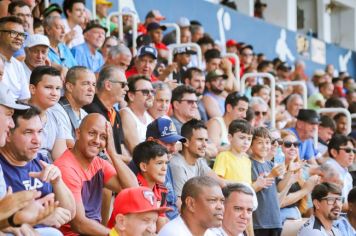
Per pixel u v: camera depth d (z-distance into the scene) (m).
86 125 15.67
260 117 25.64
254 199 17.95
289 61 49.03
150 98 20.48
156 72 27.73
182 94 21.89
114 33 31.12
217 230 16.73
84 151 15.63
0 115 12.89
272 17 51.53
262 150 20.86
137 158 16.98
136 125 20.11
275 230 20.38
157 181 16.92
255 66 37.50
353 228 21.34
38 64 20.64
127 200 13.89
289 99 31.64
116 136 19.31
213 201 15.45
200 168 19.27
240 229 17.08
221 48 37.03
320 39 54.66
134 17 29.53
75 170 15.47
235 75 31.22
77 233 15.16
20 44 19.84
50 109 17.47
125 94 19.72
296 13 54.09
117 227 13.94
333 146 24.66
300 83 31.27
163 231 15.47
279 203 20.92
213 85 26.73
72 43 26.47
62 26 24.11
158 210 13.96
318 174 23.12
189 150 18.92
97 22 27.58
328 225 20.02
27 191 12.31
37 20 24.53
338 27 58.72
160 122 18.31
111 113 19.38
